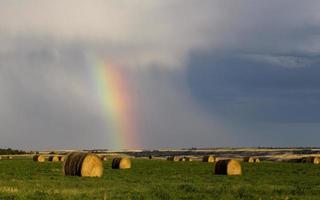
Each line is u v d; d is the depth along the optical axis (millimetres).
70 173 45875
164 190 26516
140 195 23750
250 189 28312
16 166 68562
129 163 65250
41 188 28156
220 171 51656
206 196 24156
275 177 46312
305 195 26062
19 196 22422
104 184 33375
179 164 81312
